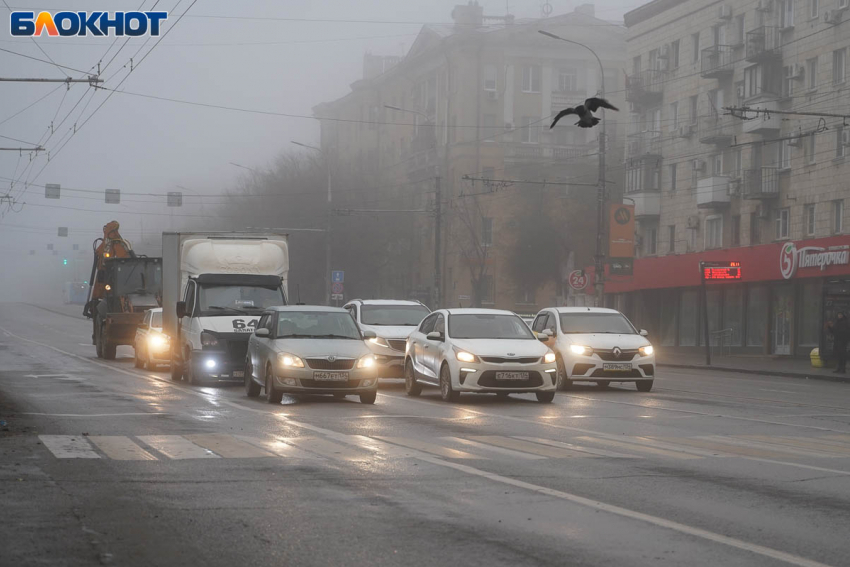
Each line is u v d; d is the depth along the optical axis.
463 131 155.50
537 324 49.59
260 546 13.99
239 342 48.09
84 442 25.55
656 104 110.50
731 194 96.31
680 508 16.83
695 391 46.81
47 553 13.55
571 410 35.75
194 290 50.25
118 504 17.05
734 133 96.81
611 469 21.16
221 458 22.69
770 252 87.12
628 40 115.56
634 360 45.09
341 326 40.94
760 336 92.25
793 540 14.42
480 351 38.69
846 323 65.88
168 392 44.06
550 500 17.50
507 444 25.55
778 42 90.50
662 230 108.56
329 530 15.02
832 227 84.31
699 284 96.94
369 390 38.34
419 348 42.38
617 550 13.76
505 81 157.38
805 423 31.66
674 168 106.88
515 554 13.53
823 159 85.19
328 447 24.72
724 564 12.99
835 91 83.88
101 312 76.31
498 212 148.25
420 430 28.81
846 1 82.88
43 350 87.88
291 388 37.56
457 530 15.02
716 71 97.69
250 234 53.19
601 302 84.19
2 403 37.94
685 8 104.88
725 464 22.02
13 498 17.52
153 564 13.03
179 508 16.69
